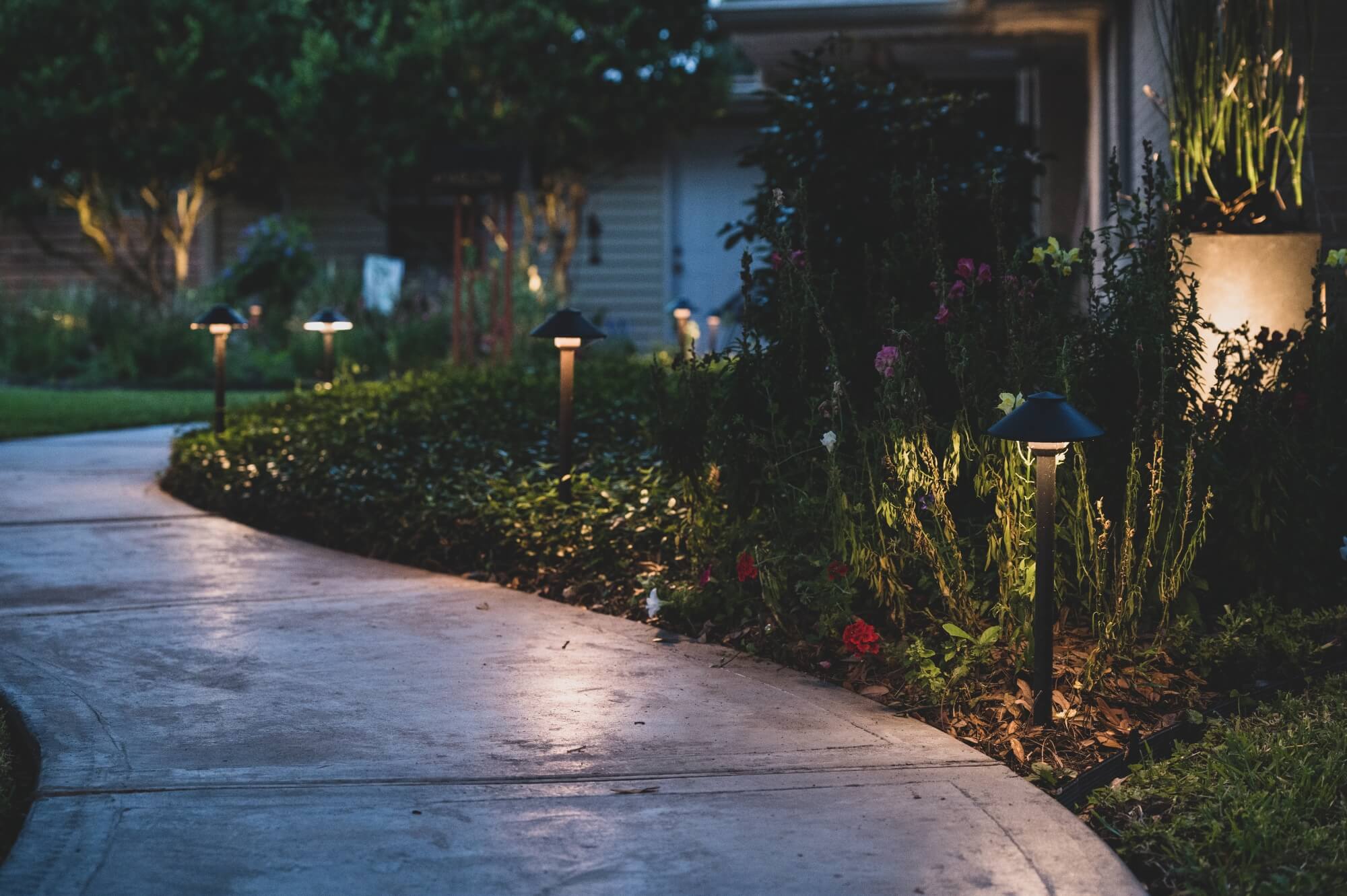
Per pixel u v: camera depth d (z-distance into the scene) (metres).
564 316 7.31
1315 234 7.79
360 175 23.17
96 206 23.50
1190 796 3.95
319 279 21.94
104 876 3.24
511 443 9.16
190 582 6.58
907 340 5.33
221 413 10.36
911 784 3.91
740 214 24.48
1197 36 8.31
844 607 5.12
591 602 6.26
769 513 5.67
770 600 5.31
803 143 9.41
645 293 24.80
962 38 15.21
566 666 5.12
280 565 7.00
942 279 5.67
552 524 6.89
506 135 22.47
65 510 8.62
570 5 22.56
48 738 4.24
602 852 3.41
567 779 3.94
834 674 5.02
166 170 23.02
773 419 5.71
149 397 17.06
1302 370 6.02
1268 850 3.50
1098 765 4.21
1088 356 5.38
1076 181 17.31
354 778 3.92
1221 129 8.22
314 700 4.68
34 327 20.23
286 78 22.89
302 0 22.27
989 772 4.02
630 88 22.44
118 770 3.96
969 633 4.94
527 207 22.92
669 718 4.52
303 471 8.48
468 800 3.76
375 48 22.14
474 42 22.19
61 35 22.20
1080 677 4.71
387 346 19.31
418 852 3.40
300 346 19.73
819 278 6.30
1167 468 5.16
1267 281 7.79
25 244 25.25
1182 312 5.59
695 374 6.10
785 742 4.28
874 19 13.95
